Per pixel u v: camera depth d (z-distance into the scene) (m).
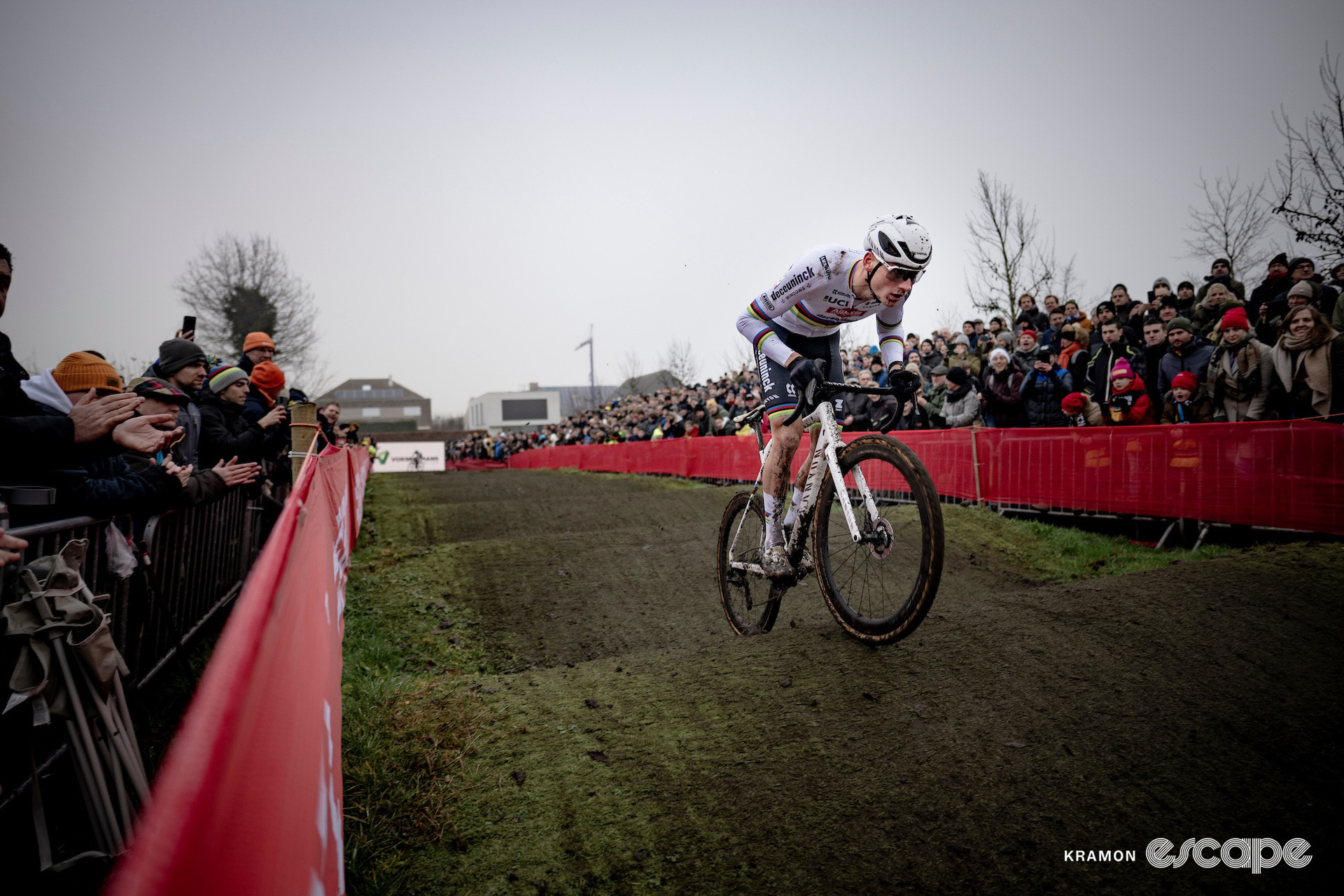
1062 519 5.71
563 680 2.53
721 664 2.51
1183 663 2.32
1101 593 2.94
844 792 1.78
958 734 1.97
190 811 0.53
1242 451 4.33
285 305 25.67
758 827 1.69
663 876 1.57
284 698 0.92
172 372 3.47
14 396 2.05
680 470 11.52
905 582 2.68
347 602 4.20
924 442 6.83
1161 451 4.77
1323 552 3.37
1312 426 4.00
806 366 2.41
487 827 1.76
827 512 2.62
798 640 2.64
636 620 4.12
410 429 77.94
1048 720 2.02
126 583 2.48
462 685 2.57
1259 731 1.95
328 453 4.62
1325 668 2.27
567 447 19.66
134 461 2.77
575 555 5.29
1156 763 1.83
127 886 0.41
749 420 3.08
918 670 2.32
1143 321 6.41
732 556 3.30
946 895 1.47
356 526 6.19
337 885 1.19
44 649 1.63
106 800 1.71
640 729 2.14
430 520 7.53
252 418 4.82
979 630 2.60
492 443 34.25
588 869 1.61
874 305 2.59
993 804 1.71
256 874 0.68
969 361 7.31
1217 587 2.97
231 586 4.00
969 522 5.62
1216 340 5.37
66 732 1.68
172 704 2.77
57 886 1.67
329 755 1.27
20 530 1.81
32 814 1.71
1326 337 4.23
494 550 5.41
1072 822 1.65
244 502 4.29
